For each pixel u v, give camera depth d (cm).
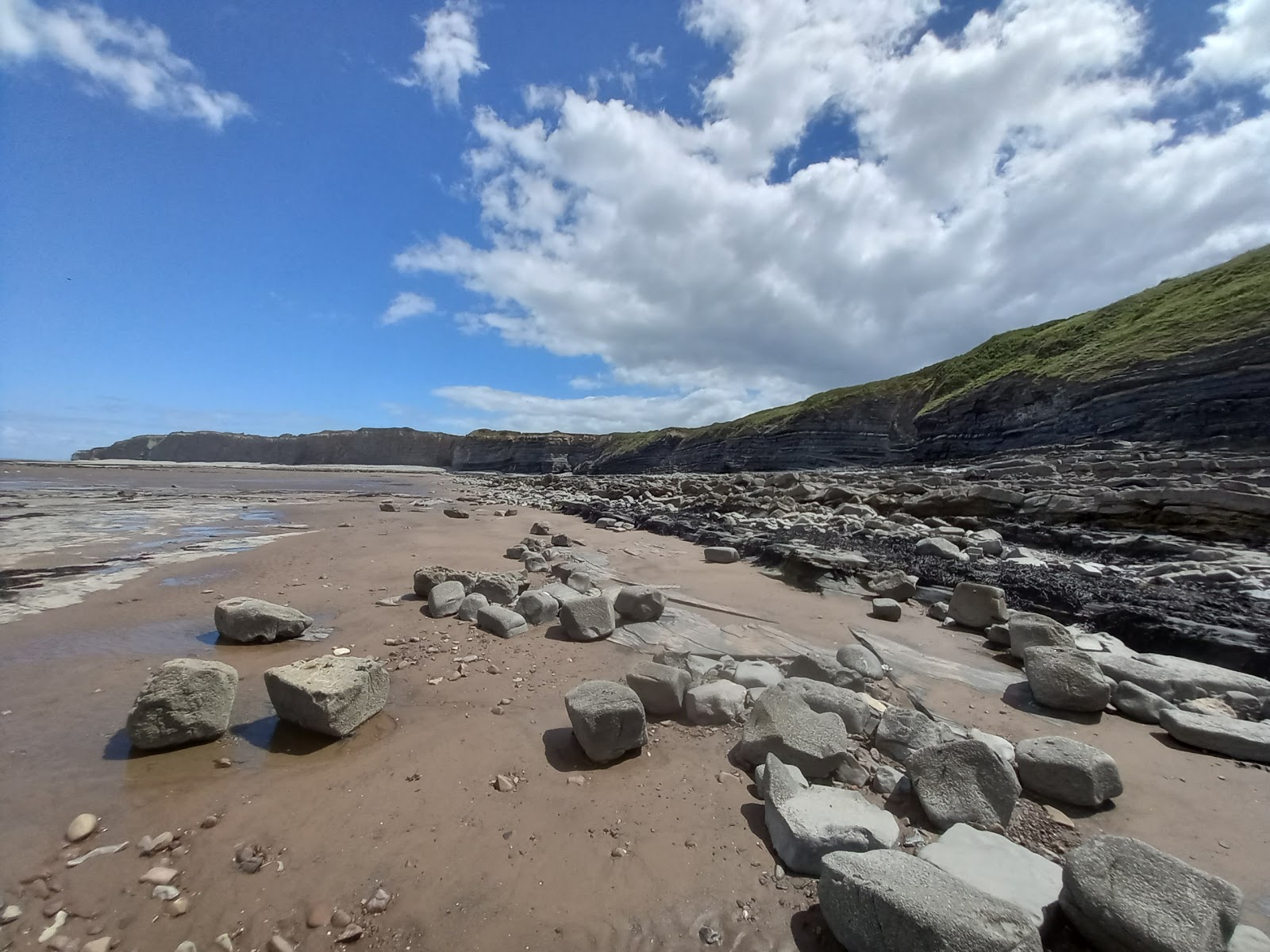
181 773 410
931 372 5900
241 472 7225
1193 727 473
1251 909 301
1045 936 277
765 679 562
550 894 307
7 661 613
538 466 11344
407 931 283
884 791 400
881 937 255
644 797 392
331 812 369
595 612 712
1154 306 3875
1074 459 2338
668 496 2414
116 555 1176
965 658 658
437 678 587
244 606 691
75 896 300
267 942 276
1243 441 2214
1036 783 402
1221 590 837
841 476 3122
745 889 312
